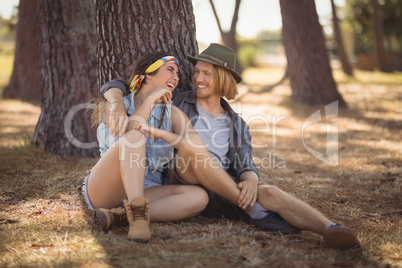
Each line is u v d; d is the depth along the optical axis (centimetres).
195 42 416
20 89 1175
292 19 1102
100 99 332
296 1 1095
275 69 3017
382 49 2406
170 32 398
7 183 407
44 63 556
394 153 606
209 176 285
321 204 369
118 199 295
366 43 3266
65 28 552
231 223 302
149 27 393
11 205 346
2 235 276
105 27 399
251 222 295
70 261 231
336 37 2125
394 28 2945
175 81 330
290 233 280
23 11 1158
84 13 563
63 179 423
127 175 266
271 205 283
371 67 2619
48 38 554
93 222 295
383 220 330
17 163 484
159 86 314
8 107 1021
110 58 400
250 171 316
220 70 323
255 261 232
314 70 1094
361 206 369
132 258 236
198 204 291
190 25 410
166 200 290
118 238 265
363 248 260
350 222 323
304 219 270
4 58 3453
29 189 391
